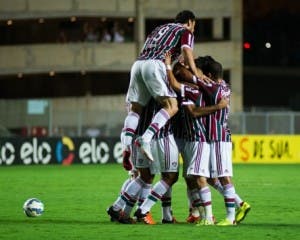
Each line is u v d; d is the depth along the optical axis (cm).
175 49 2030
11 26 7625
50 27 7688
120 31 7388
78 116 5706
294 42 9738
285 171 4603
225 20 8450
